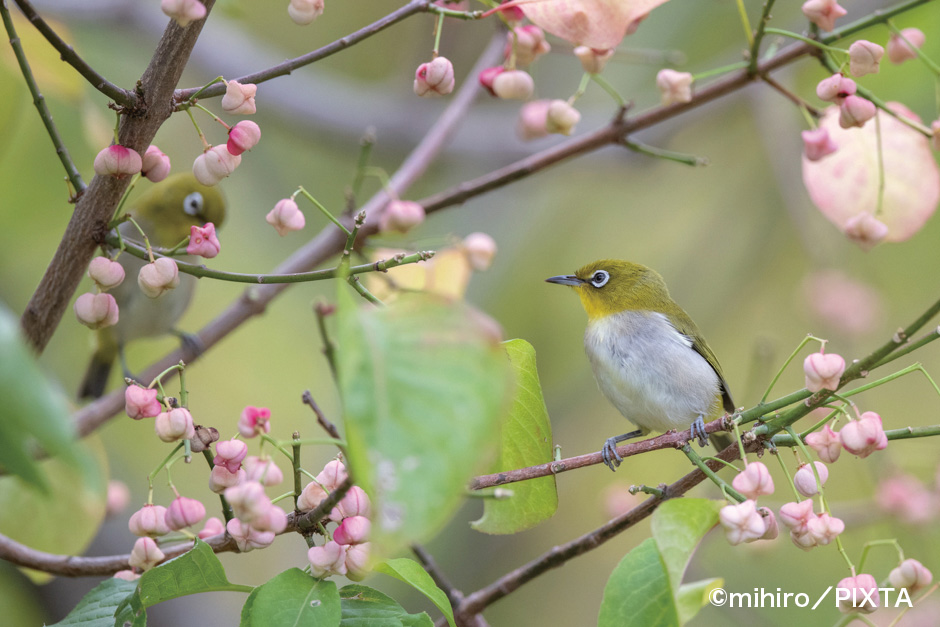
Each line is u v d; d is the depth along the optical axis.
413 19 16.23
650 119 7.58
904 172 7.00
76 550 6.84
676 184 16.42
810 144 6.50
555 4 5.39
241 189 15.52
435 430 2.86
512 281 15.70
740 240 15.71
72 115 9.95
